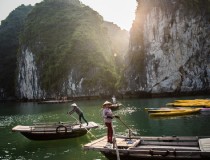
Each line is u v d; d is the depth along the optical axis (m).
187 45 76.19
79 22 126.38
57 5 139.25
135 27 90.75
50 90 113.44
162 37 80.06
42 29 128.38
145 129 22.81
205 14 74.69
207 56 73.81
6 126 32.47
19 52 139.00
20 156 16.31
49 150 17.25
